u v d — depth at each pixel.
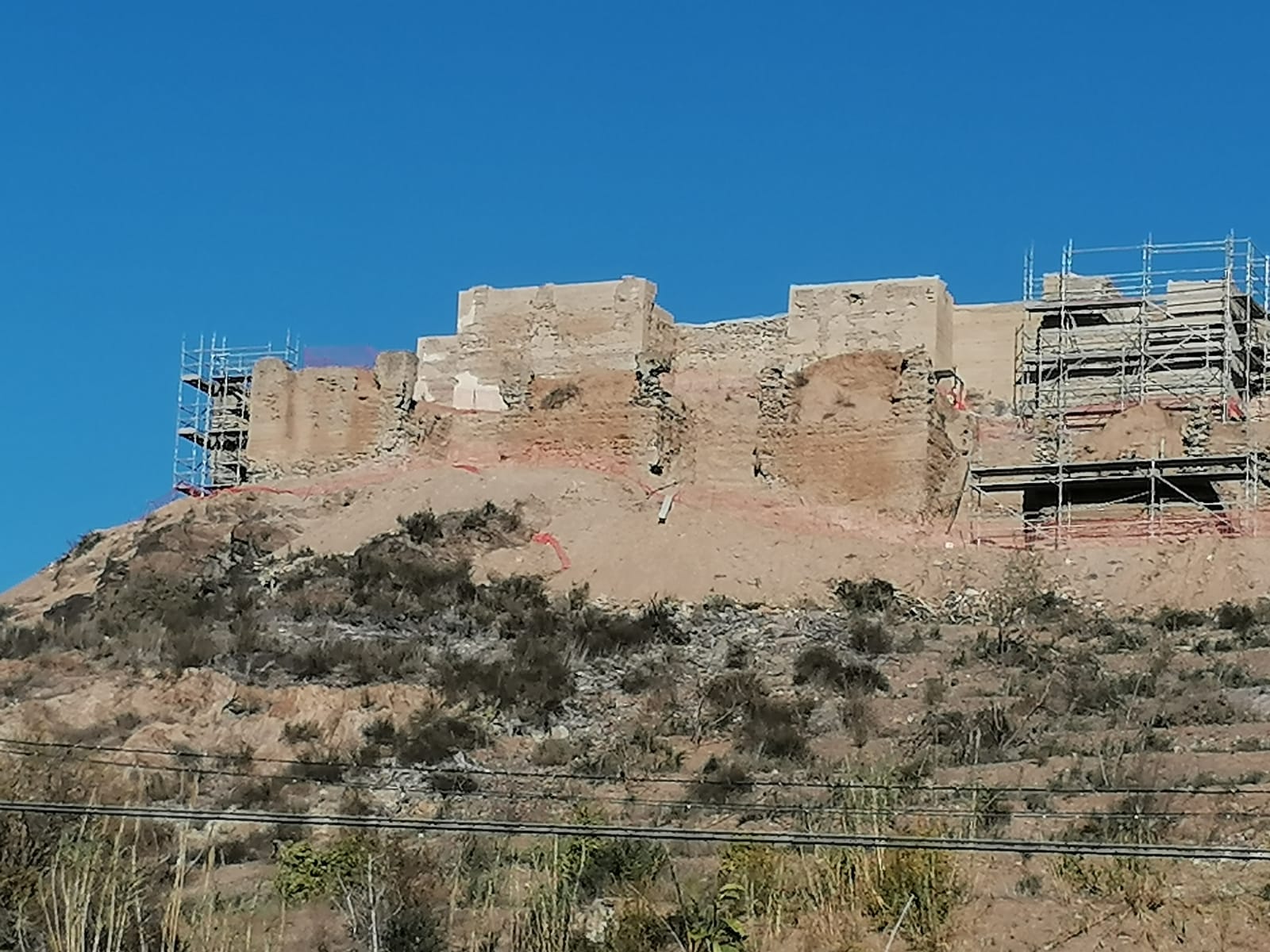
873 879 34.50
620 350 73.81
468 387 75.81
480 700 54.59
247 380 79.12
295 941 36.44
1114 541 62.72
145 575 65.12
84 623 61.41
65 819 38.50
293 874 39.28
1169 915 33.50
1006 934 33.44
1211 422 65.94
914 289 71.44
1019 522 65.69
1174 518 63.38
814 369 69.31
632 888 37.00
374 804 47.91
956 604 60.88
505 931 35.69
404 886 37.66
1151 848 30.33
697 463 70.62
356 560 63.91
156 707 54.72
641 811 44.25
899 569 62.28
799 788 45.03
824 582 62.00
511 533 65.62
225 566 65.94
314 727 53.38
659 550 63.88
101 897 34.19
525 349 75.38
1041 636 58.12
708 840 31.25
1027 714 50.66
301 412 75.25
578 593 62.47
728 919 33.75
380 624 60.12
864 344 71.69
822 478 67.75
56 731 53.12
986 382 72.50
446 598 61.69
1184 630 57.47
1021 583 61.00
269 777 49.84
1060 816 38.00
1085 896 34.41
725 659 58.06
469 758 51.47
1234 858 29.05
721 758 49.34
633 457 69.00
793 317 72.75
